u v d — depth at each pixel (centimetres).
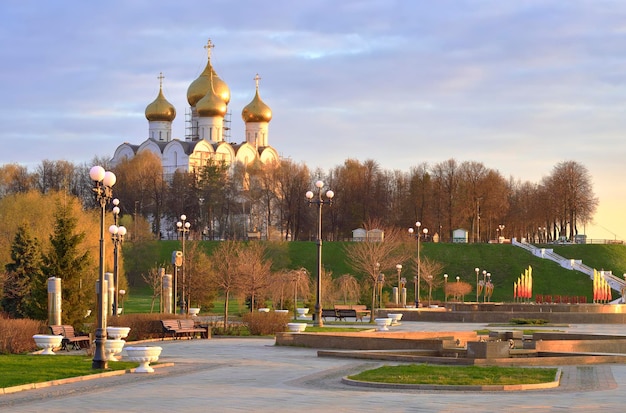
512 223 18138
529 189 18675
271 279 8062
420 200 17325
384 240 12225
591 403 2383
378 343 4281
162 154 19162
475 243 15000
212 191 16800
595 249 15162
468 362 3519
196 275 8138
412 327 6556
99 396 2558
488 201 17238
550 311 8106
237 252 9288
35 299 5219
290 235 17138
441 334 5147
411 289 12456
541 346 4184
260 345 4625
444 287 12306
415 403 2397
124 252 12538
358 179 17388
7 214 8688
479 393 2648
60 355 3791
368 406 2338
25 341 4047
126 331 4203
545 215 17325
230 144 19812
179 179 16925
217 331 5419
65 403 2405
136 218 13788
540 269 13875
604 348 4262
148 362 3284
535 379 2898
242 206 16912
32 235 6562
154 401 2447
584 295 12900
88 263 5409
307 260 14138
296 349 4372
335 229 17325
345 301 9794
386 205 17525
